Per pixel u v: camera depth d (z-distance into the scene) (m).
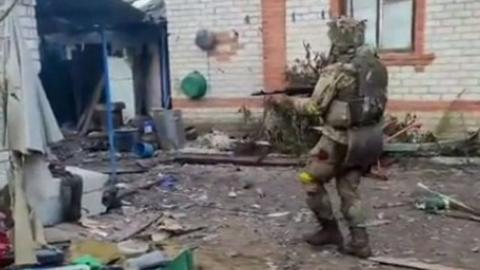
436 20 8.13
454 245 4.70
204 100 10.02
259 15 9.42
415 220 5.37
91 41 10.71
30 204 4.27
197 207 5.98
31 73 4.20
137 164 8.15
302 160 7.74
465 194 6.18
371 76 4.25
